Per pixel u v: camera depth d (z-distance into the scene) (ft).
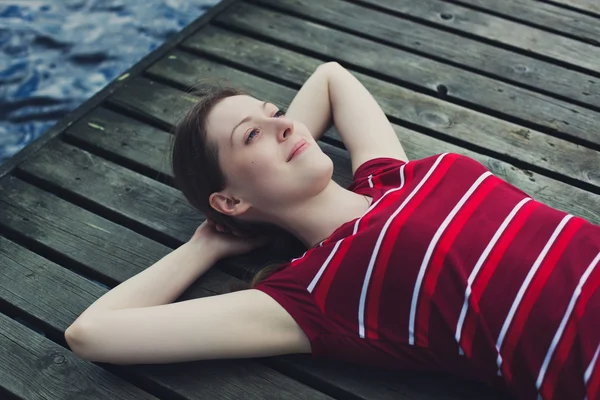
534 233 4.81
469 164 5.29
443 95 7.38
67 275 5.86
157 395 5.26
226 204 5.49
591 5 8.35
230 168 5.32
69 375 5.25
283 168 5.26
